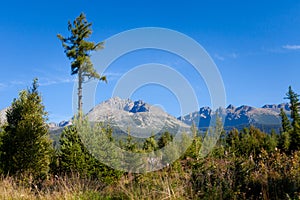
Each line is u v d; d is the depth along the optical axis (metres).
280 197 4.85
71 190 6.35
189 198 5.39
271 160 6.22
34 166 9.34
